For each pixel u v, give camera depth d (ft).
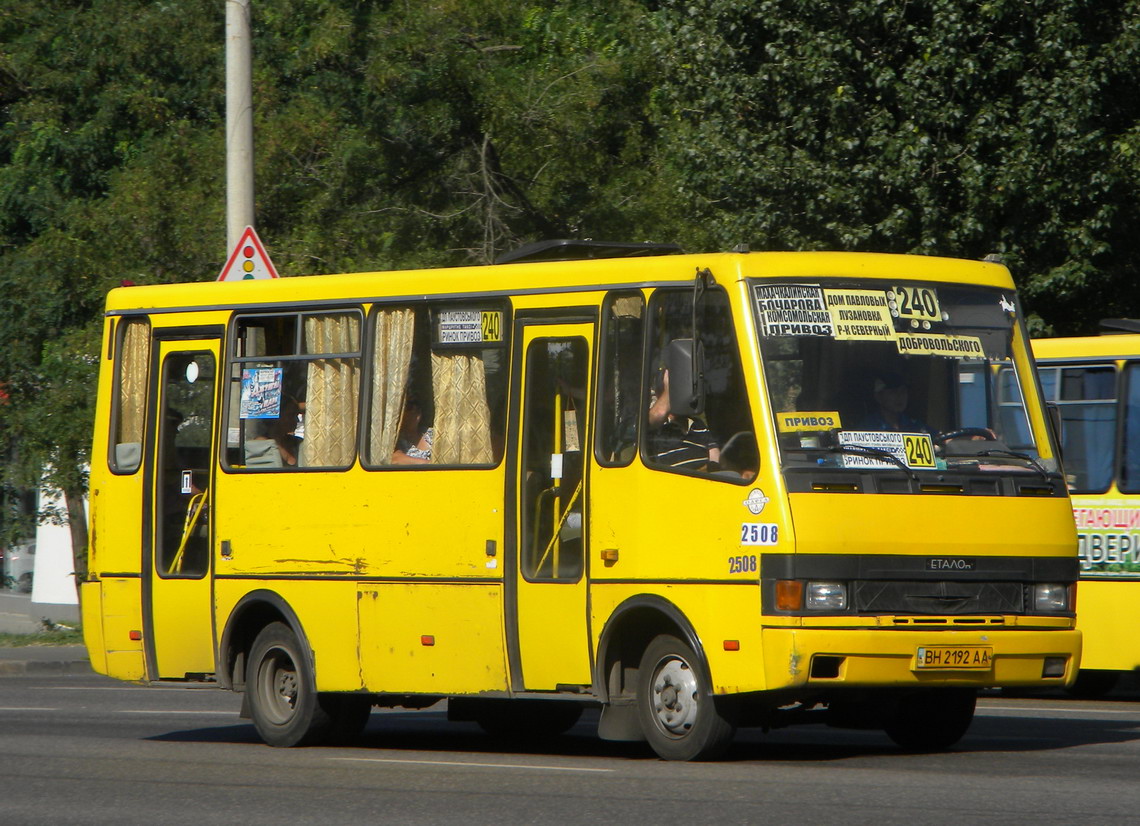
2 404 173.37
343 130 178.60
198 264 168.14
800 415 76.18
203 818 66.28
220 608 95.14
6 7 205.16
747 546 75.05
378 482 89.15
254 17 192.03
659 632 80.28
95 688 143.13
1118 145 151.33
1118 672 125.70
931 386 79.41
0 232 210.79
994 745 88.63
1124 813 62.49
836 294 78.79
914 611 75.56
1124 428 119.24
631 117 181.57
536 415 84.17
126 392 100.83
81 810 69.21
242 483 94.73
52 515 180.14
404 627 87.56
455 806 67.31
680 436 78.38
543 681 82.69
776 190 155.33
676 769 76.89
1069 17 150.20
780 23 155.02
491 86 174.50
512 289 85.87
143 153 186.09
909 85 152.35
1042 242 152.97
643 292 81.00
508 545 83.97
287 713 92.89
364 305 91.56
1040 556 79.15
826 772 75.51
